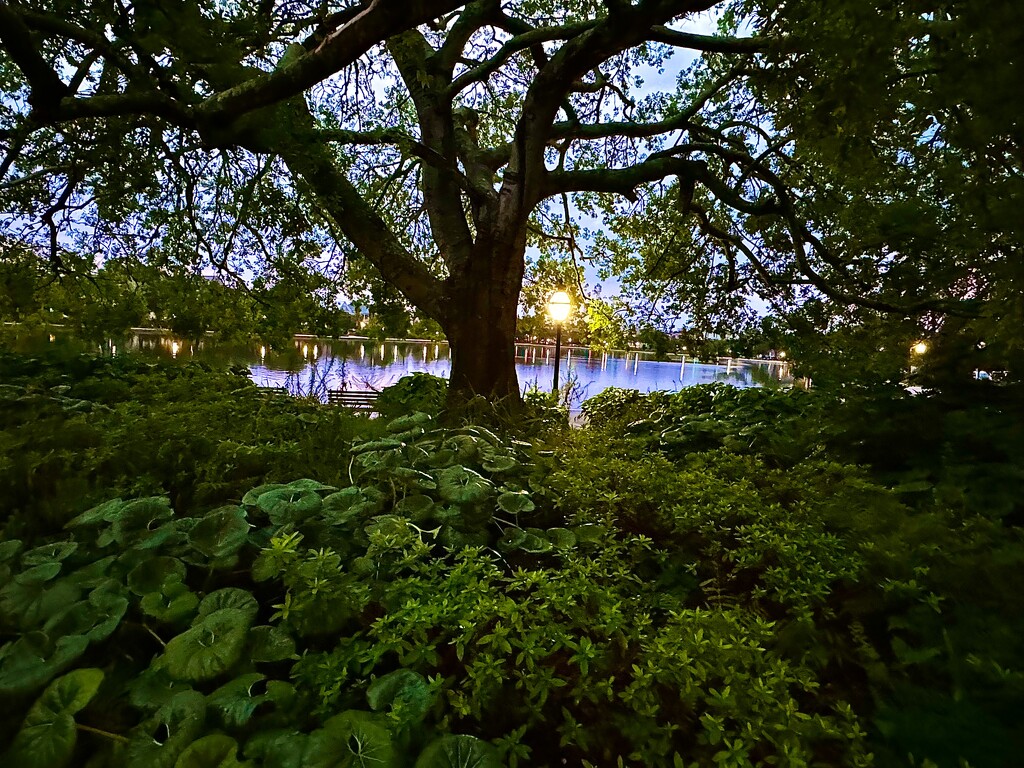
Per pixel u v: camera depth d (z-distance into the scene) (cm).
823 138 230
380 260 657
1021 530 192
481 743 122
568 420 568
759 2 260
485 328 623
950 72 157
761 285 745
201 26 191
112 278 707
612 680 137
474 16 693
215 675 140
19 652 145
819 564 192
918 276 351
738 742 116
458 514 236
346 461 352
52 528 245
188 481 308
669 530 252
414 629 155
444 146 682
